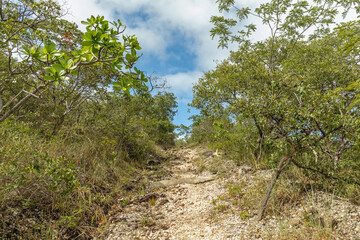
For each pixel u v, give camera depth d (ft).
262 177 14.98
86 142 19.62
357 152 13.25
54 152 14.88
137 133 26.50
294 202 11.41
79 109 22.79
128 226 12.10
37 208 10.78
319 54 20.70
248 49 25.45
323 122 9.77
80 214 11.82
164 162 27.81
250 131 21.39
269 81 17.85
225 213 12.59
